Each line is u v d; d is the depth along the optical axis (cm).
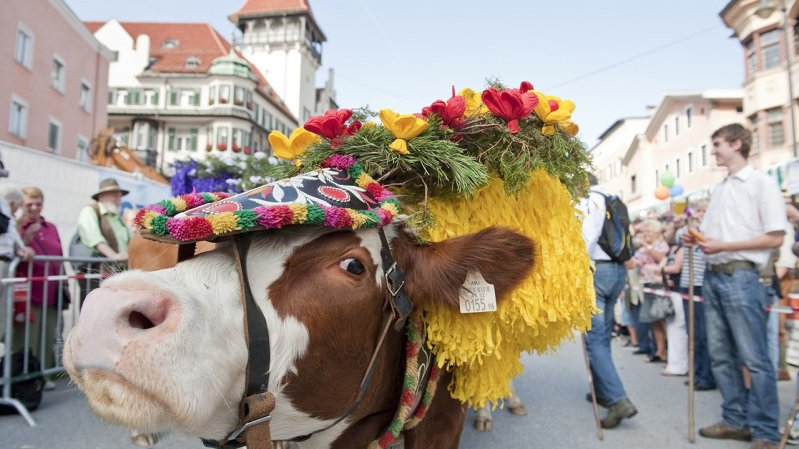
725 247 334
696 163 2689
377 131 193
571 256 211
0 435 354
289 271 138
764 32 2159
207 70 4569
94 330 104
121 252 540
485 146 203
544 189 213
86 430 366
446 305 169
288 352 133
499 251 163
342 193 161
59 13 2306
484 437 363
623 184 3697
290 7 5597
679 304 557
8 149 588
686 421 398
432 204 192
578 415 412
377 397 171
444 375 204
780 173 582
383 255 158
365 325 151
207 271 129
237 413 126
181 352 108
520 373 215
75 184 673
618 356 679
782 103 2095
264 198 145
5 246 395
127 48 4612
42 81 2212
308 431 153
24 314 417
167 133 4575
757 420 332
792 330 496
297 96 5516
